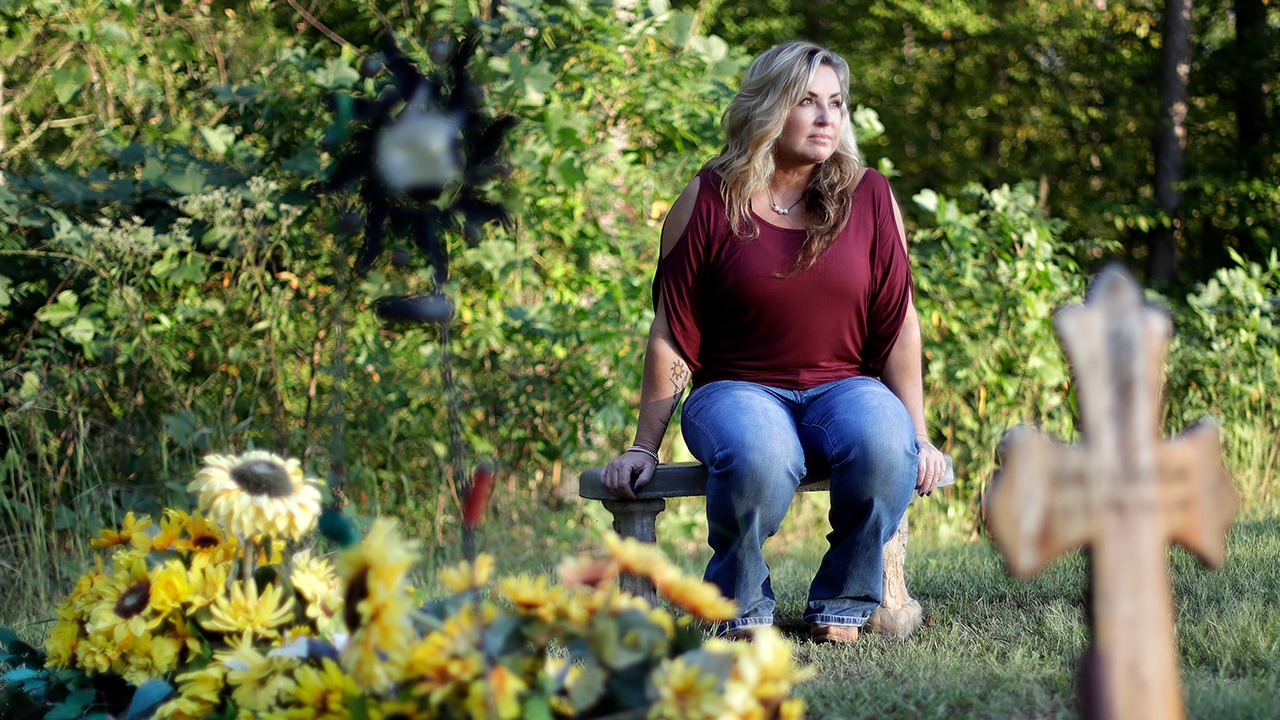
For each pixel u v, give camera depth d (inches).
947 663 115.1
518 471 237.3
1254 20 542.3
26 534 191.9
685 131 234.1
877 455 124.8
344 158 96.0
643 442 136.1
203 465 200.4
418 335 223.6
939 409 265.0
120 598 91.4
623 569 74.9
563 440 230.8
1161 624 61.3
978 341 261.0
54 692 94.1
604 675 68.0
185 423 189.5
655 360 137.3
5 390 199.2
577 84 228.1
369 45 246.2
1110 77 553.9
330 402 203.2
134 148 199.2
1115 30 564.4
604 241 238.1
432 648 66.2
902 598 138.1
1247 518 228.8
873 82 500.7
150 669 89.4
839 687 108.6
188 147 207.6
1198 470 62.6
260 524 85.3
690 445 133.1
